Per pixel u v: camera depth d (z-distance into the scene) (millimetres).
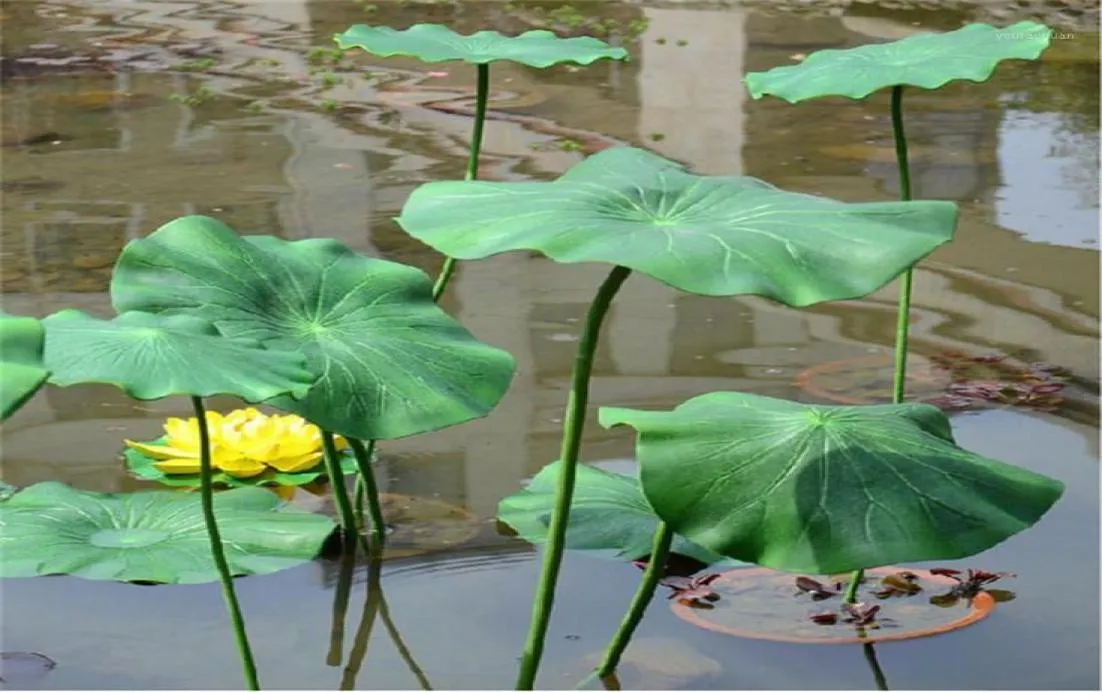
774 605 2738
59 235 5004
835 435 2328
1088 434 3566
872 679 2449
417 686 2471
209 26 9023
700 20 8992
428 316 2709
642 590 2422
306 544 2971
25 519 2984
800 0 9492
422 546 3010
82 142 6309
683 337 4254
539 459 3455
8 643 2605
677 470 2264
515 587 2832
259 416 3492
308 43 8508
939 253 4930
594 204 2080
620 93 7234
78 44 8500
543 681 2471
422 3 9695
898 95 2643
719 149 6188
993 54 2580
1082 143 6215
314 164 5914
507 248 1916
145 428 3686
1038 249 4949
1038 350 4129
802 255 1891
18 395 1702
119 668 2520
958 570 2889
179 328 2182
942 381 3910
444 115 6781
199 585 2838
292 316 2643
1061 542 3002
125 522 3025
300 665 2543
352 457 3484
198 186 5594
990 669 2488
